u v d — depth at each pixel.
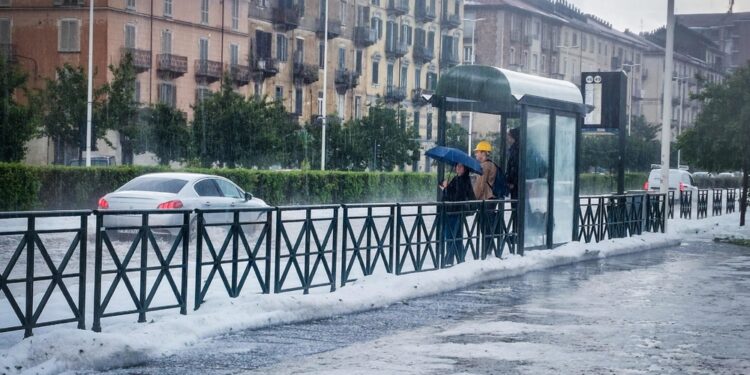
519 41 102.50
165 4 62.44
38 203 31.50
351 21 80.56
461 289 14.62
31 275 8.69
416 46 89.31
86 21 59.12
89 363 8.22
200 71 65.00
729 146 32.50
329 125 61.19
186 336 9.57
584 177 69.62
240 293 11.63
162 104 53.50
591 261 19.84
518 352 9.47
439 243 15.27
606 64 122.44
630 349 9.77
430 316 11.79
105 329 9.32
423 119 91.44
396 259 14.11
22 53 60.47
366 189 49.16
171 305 10.34
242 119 51.00
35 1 60.06
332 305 11.69
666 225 26.80
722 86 33.03
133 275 9.90
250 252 11.47
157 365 8.52
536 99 18.33
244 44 69.12
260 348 9.41
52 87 52.72
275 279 11.82
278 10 72.00
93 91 52.81
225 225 11.09
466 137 79.44
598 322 11.53
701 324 11.52
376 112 61.88
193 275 12.52
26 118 46.41
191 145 51.28
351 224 13.15
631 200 24.44
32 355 8.01
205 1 65.56
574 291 14.59
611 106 25.45
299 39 74.88
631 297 14.00
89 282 12.70
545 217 19.52
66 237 9.28
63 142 53.81
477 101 18.70
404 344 9.80
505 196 18.52
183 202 20.69
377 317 11.63
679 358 9.34
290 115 56.44
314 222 12.46
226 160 51.88
